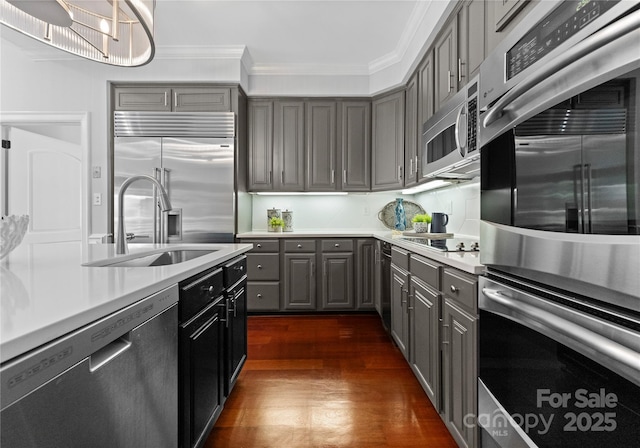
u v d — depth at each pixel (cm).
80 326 65
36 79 332
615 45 64
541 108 86
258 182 372
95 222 335
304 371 228
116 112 333
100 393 71
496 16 143
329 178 373
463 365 136
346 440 157
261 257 352
